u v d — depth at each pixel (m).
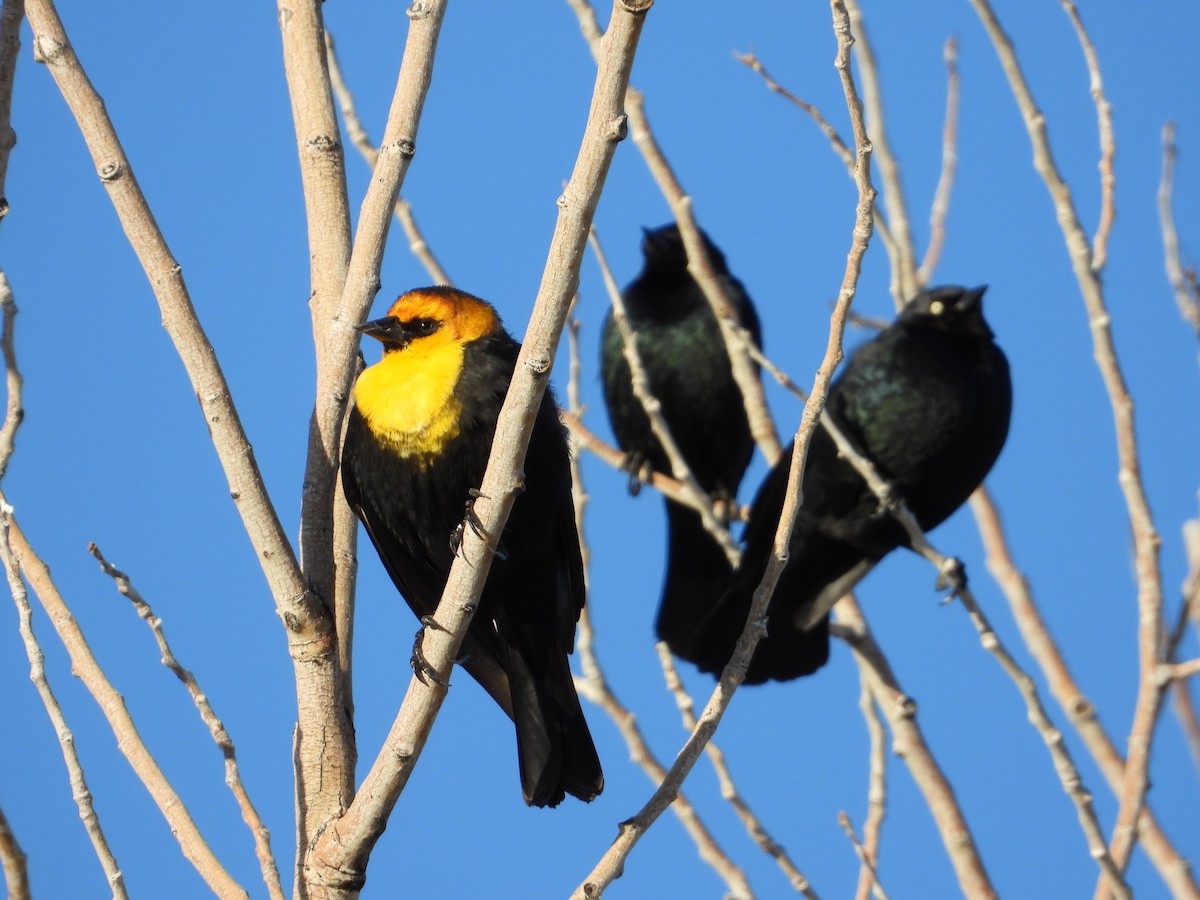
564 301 6.64
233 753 6.60
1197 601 9.38
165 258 7.34
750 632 7.33
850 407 13.92
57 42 7.45
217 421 7.33
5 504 6.56
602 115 6.32
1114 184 10.22
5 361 6.70
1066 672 10.59
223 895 6.78
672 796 6.98
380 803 7.24
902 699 10.52
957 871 9.82
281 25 8.66
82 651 7.35
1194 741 9.81
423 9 8.13
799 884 8.45
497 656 9.83
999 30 10.72
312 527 7.88
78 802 6.34
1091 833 7.87
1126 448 9.42
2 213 6.29
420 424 9.62
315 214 8.39
